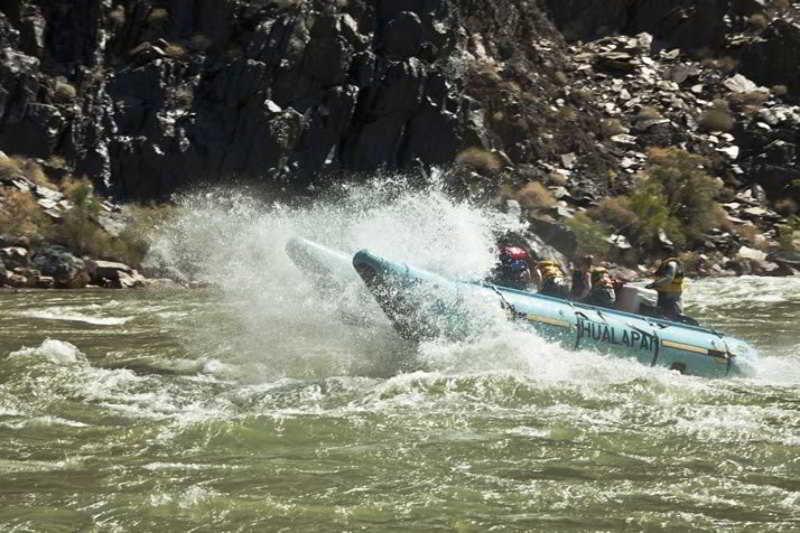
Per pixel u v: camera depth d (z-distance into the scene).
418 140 98.38
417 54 103.50
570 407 32.19
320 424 29.61
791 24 131.00
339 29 100.88
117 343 46.41
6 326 52.53
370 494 23.34
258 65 97.62
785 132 119.06
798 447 27.58
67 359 41.06
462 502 22.92
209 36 104.25
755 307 68.44
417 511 22.27
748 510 22.66
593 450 27.14
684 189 106.31
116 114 96.81
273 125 95.25
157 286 78.25
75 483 24.06
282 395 34.28
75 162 93.88
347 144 98.19
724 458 26.59
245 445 27.50
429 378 35.34
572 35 135.50
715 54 134.25
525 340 39.22
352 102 97.88
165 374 38.53
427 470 25.23
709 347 41.94
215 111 97.38
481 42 117.06
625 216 99.62
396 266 39.34
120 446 27.41
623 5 138.38
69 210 83.88
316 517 21.86
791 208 113.00
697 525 21.70
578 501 23.09
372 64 100.06
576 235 93.25
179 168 94.12
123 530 21.03
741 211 110.75
